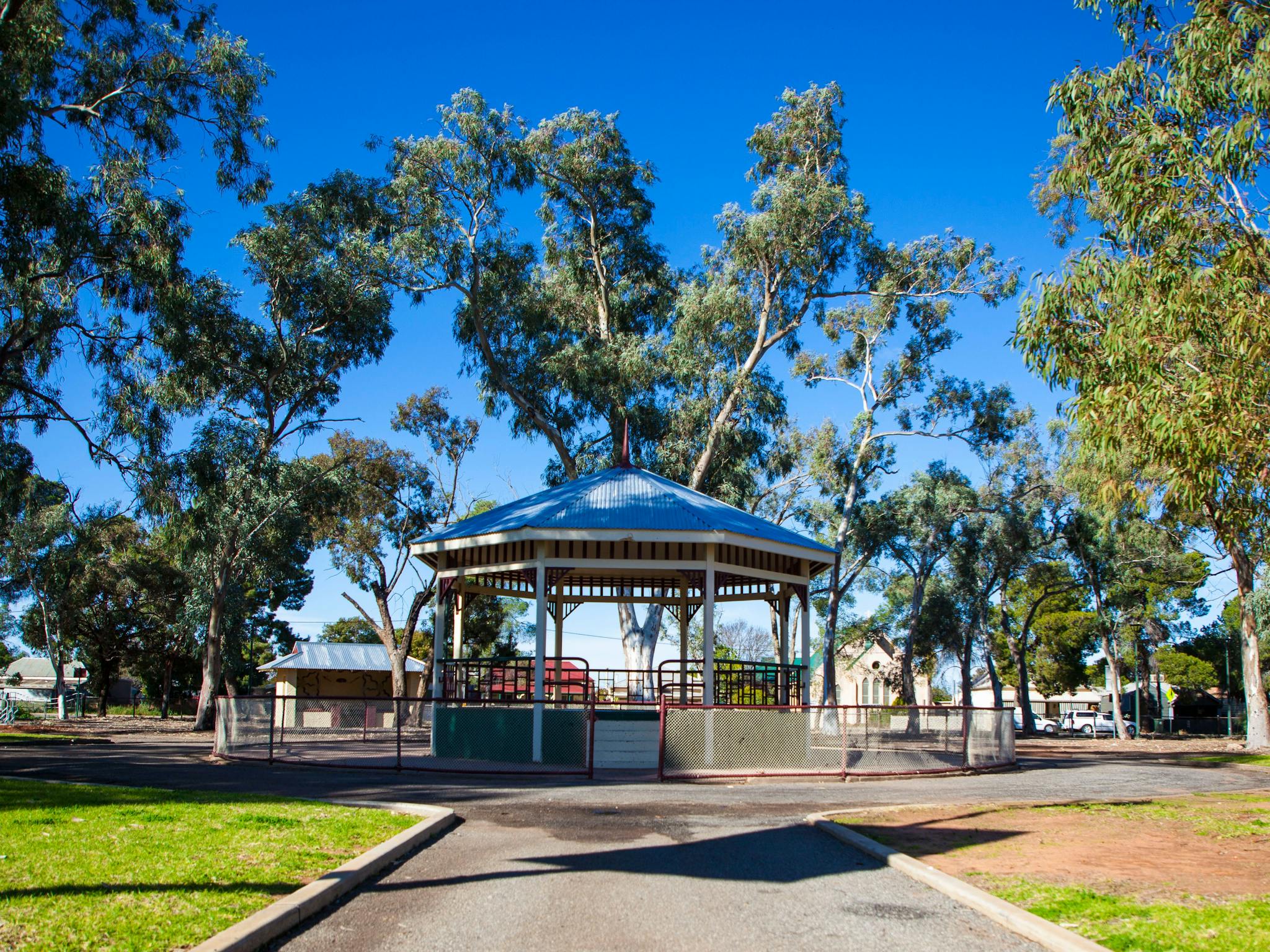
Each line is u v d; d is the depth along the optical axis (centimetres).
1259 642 3441
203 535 3212
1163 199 1062
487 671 2016
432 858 820
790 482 4406
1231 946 549
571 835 952
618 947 558
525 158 3238
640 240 3588
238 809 1012
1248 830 1030
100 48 2472
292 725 2627
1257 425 954
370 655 5334
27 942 486
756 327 3472
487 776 1571
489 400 3525
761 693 2031
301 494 3634
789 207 3111
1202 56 1070
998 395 3803
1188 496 1060
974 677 7181
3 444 2606
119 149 2452
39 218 2097
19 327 2342
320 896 629
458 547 1983
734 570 1892
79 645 6247
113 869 667
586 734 1767
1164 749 3422
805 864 823
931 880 745
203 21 2598
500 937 573
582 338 3559
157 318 2541
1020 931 602
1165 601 6244
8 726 3291
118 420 2550
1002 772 1841
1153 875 770
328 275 3203
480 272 3312
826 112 3322
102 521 4547
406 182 3175
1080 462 3041
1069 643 6919
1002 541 4494
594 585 2433
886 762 1786
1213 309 1010
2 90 1925
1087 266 1094
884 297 3609
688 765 1622
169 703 7031
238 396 3362
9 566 4762
